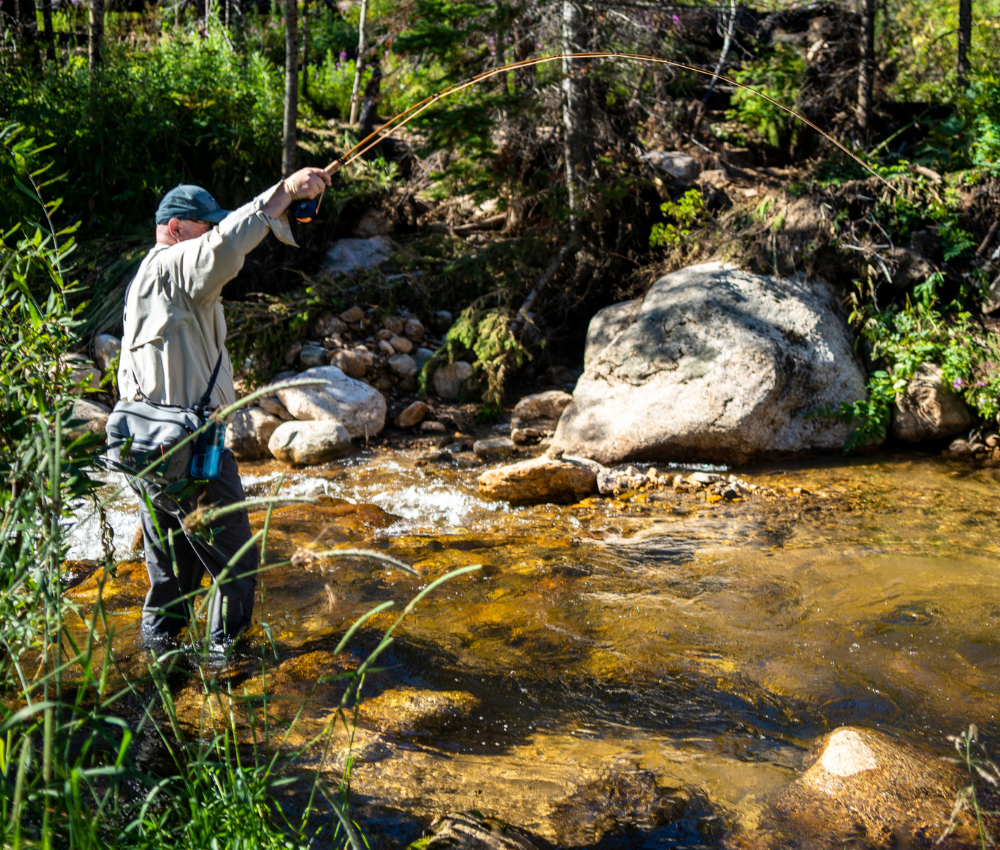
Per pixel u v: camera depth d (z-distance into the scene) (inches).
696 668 120.1
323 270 323.9
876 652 124.5
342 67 461.4
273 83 374.3
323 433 238.8
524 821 83.5
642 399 244.2
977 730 103.2
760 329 249.9
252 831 66.0
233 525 119.2
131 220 310.5
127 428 111.3
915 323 264.1
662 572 157.2
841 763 91.6
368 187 354.0
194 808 65.0
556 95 323.9
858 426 243.9
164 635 123.3
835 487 213.3
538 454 245.9
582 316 329.4
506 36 317.7
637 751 98.4
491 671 119.0
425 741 99.5
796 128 372.8
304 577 152.5
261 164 337.7
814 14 414.0
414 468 232.7
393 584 150.5
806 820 84.0
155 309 112.4
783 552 167.0
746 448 234.7
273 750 94.0
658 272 305.3
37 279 174.6
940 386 248.2
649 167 340.5
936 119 358.3
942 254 284.0
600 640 129.3
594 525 187.3
